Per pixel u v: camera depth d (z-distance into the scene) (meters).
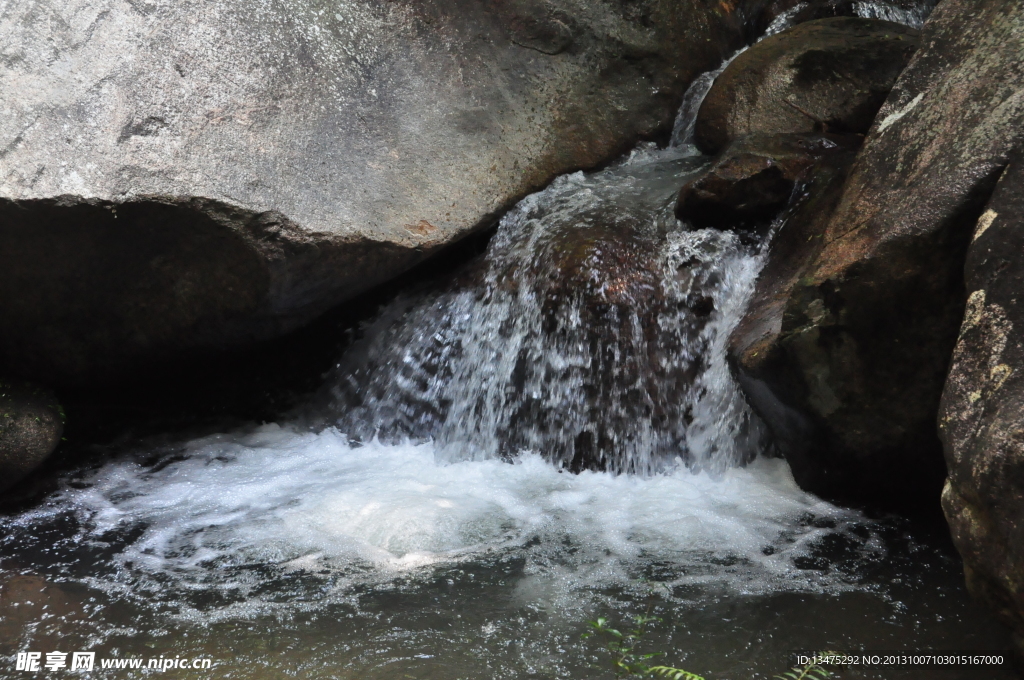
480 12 6.11
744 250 4.94
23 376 4.99
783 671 3.05
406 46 5.75
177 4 5.03
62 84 4.58
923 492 4.02
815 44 5.74
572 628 3.35
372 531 4.19
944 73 3.89
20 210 4.29
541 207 5.57
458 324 5.21
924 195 3.62
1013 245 3.00
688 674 2.81
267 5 5.32
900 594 3.50
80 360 5.02
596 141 6.03
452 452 5.05
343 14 5.60
